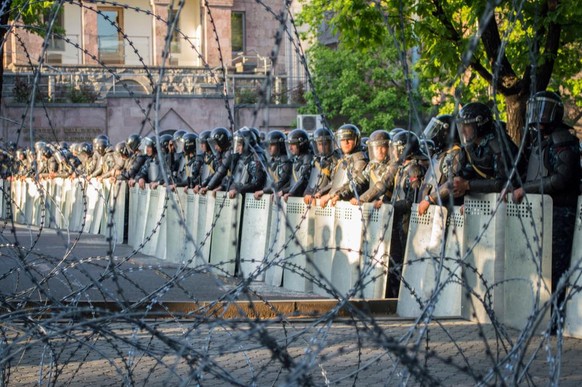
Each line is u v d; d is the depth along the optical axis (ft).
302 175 44.75
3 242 21.29
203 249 51.67
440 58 49.78
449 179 14.65
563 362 25.55
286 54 162.09
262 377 22.38
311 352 13.98
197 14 174.70
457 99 12.14
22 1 52.80
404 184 37.01
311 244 42.60
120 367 24.25
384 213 37.06
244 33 180.45
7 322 17.98
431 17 50.29
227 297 15.80
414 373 13.55
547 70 48.08
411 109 15.64
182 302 36.58
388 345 13.55
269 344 13.53
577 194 30.50
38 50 152.35
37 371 23.82
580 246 29.84
